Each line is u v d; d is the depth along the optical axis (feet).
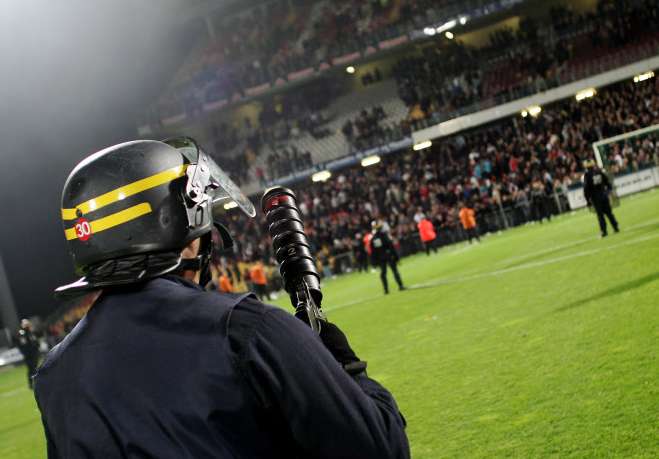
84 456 4.57
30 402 53.31
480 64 128.06
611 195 69.05
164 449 4.39
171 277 5.04
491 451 15.03
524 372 19.98
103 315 4.89
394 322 38.32
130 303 4.85
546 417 15.98
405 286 56.90
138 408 4.49
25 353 61.31
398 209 109.40
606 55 118.62
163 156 5.16
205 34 165.17
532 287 34.71
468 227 84.58
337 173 130.11
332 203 118.42
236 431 4.43
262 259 111.04
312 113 139.95
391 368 26.22
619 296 25.76
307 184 130.11
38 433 36.40
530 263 44.80
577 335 22.12
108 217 4.94
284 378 4.41
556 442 14.44
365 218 107.24
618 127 101.65
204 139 150.61
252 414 4.45
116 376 4.61
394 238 102.58
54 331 109.50
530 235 70.59
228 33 159.53
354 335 38.01
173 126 145.07
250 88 141.59
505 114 113.19
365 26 143.74
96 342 4.79
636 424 14.10
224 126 147.43
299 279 5.53
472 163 108.88
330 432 4.39
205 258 5.46
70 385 4.76
